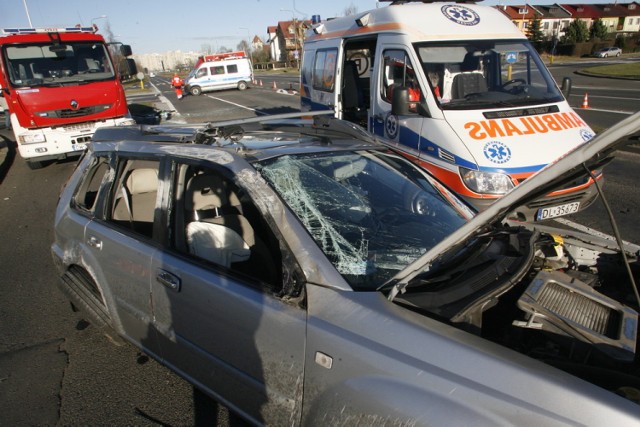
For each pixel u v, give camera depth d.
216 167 2.36
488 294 1.94
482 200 4.58
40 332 3.75
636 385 1.70
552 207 4.42
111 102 9.98
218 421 2.66
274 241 2.53
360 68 8.67
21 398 2.94
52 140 9.55
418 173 2.96
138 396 2.92
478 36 5.91
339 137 3.13
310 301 1.93
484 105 5.27
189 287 2.35
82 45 9.87
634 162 8.17
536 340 2.08
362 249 2.21
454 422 1.49
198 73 32.41
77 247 3.20
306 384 1.89
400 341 1.71
